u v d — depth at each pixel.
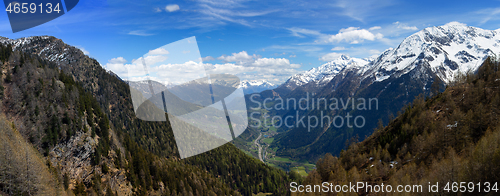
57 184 75.44
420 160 94.56
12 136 78.06
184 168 155.00
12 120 90.94
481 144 70.56
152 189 109.56
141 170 109.81
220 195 152.88
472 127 93.38
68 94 107.88
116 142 112.69
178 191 124.44
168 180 123.00
